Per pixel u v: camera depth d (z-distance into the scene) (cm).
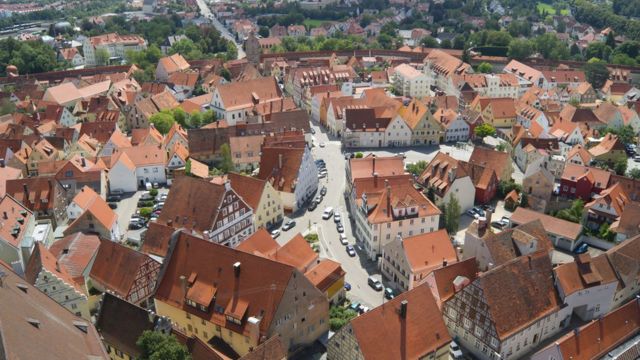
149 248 11281
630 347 8675
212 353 7669
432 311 8612
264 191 13238
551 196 14688
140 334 8300
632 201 13762
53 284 9219
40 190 13600
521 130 18762
